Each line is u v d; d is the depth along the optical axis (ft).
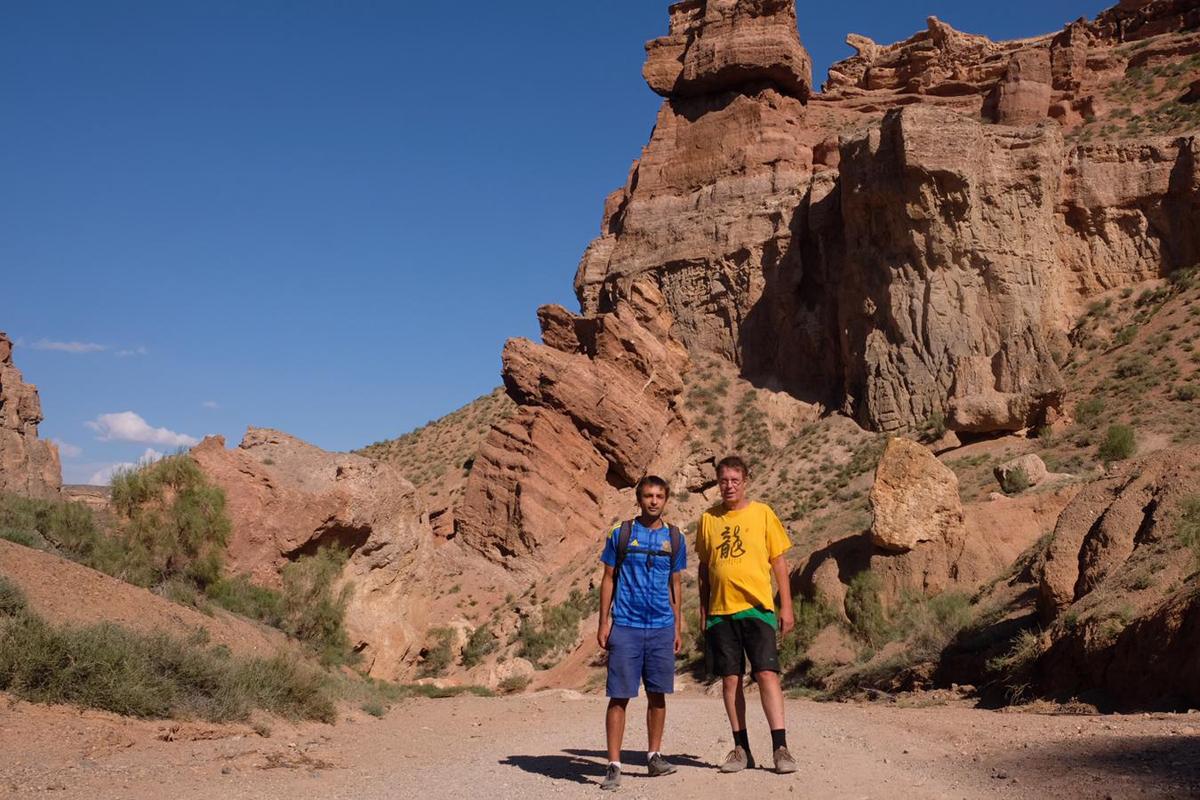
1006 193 200.95
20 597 39.09
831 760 28.14
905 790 22.39
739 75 266.16
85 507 70.90
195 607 65.57
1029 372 171.73
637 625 26.35
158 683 37.14
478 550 200.44
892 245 203.31
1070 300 206.90
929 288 197.36
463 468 252.21
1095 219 209.15
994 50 301.02
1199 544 52.85
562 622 166.30
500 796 23.85
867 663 91.71
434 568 111.75
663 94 281.13
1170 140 208.23
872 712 52.65
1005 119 257.55
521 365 212.43
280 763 29.12
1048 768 23.88
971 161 195.93
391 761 32.32
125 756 28.19
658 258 256.93
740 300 242.58
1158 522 59.98
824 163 253.44
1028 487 122.31
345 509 96.58
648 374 217.97
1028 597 79.00
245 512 90.38
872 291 206.08
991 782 23.09
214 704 38.55
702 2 285.43
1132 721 34.37
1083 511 68.69
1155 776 20.99
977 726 37.42
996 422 171.73
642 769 28.32
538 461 201.77
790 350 232.73
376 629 99.30
